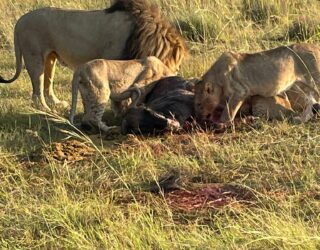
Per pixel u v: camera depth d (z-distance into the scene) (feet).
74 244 29.50
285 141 38.73
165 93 43.04
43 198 33.78
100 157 38.11
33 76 49.70
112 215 31.65
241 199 33.24
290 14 70.74
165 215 31.99
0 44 69.31
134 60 43.78
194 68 55.62
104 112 45.96
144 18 47.03
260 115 41.86
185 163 36.58
